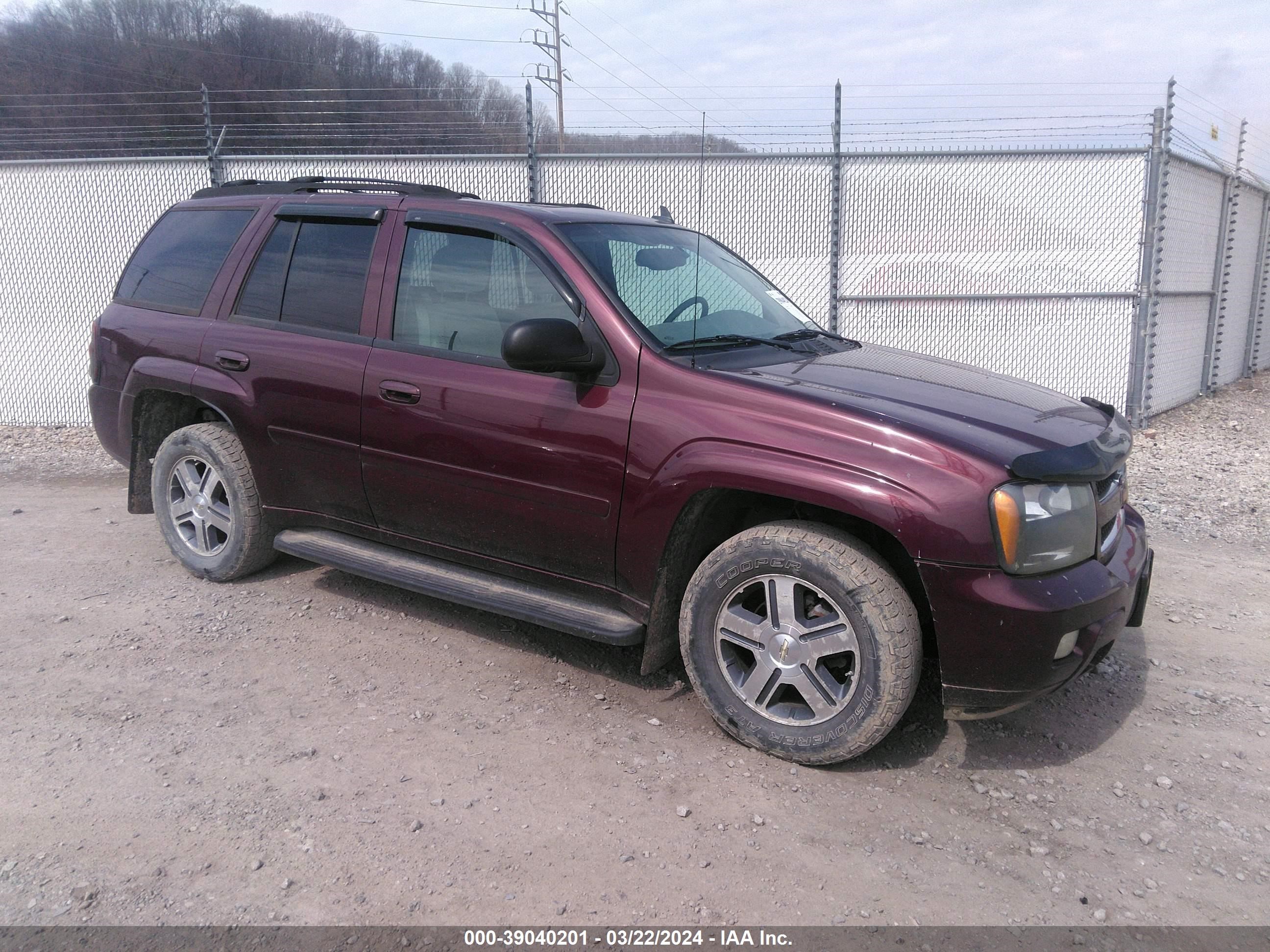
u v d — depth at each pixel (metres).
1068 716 3.46
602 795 2.84
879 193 9.00
